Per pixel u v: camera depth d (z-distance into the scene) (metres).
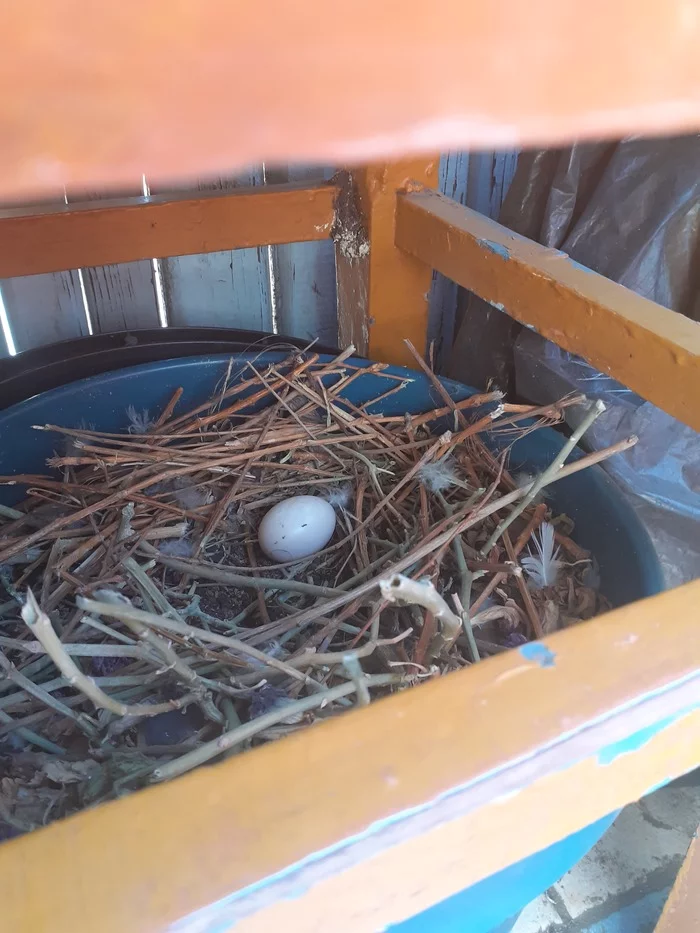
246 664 0.64
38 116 0.12
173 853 0.24
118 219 0.83
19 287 1.11
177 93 0.12
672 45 0.15
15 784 0.58
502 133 0.15
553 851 0.50
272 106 0.13
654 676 0.29
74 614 0.73
